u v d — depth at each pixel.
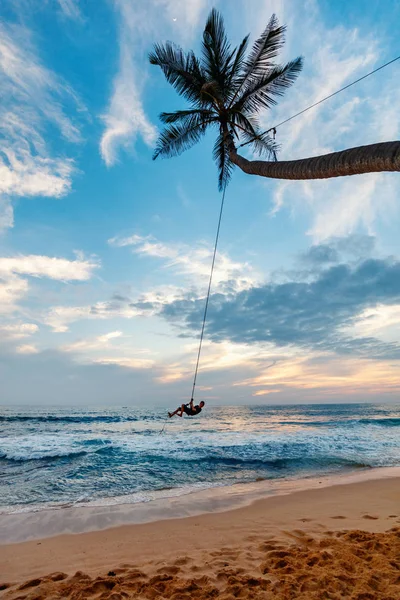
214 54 9.93
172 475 10.08
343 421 32.44
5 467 11.14
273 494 8.01
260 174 6.55
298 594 3.32
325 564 3.99
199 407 9.70
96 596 3.41
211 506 7.10
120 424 29.39
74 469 10.76
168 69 10.46
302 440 17.16
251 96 10.60
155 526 5.91
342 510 6.63
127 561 4.45
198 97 10.66
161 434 20.38
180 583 3.63
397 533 4.98
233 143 9.38
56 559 4.57
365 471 10.62
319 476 10.01
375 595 3.25
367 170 4.05
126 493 8.25
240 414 53.19
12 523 6.12
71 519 6.33
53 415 40.25
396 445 15.67
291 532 5.39
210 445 15.29
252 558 4.34
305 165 5.05
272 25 9.63
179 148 11.85
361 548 4.44
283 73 10.25
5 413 46.03
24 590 3.61
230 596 3.31
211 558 4.41
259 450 14.05
